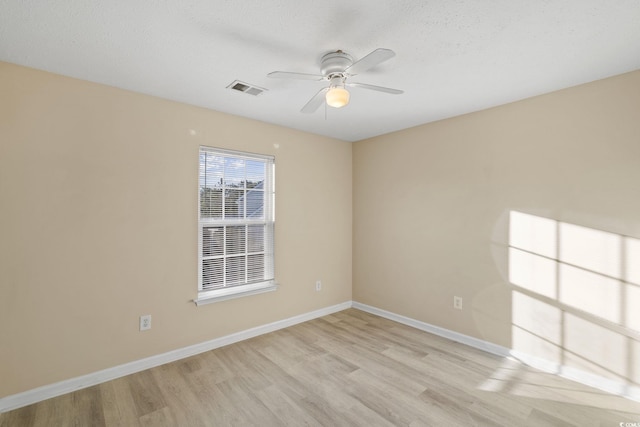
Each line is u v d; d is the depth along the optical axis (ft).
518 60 6.81
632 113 7.27
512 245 9.24
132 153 8.42
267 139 11.25
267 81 7.86
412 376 8.23
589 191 7.88
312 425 6.38
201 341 9.64
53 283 7.32
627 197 7.33
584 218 7.95
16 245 6.90
